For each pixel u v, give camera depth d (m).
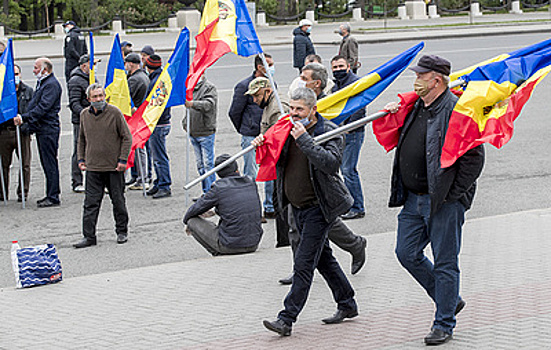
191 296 7.14
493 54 28.41
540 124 16.44
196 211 8.58
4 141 11.72
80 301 7.16
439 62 5.41
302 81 7.17
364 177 12.63
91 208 9.52
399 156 5.69
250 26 8.76
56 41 41.28
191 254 9.16
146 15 48.03
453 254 5.60
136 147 11.00
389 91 20.22
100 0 47.97
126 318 6.61
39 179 13.41
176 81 11.02
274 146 5.89
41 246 7.85
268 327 5.89
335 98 7.11
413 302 6.65
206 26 8.80
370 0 50.66
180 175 13.20
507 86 5.51
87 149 9.44
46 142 11.44
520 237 8.65
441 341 5.58
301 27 22.95
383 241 8.81
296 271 5.92
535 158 13.54
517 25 40.25
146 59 12.83
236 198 8.55
